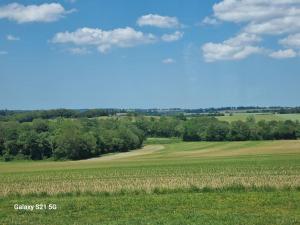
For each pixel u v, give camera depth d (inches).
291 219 1010.1
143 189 1557.6
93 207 1227.2
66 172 2642.7
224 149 5236.2
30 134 5615.2
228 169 2319.1
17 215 1133.1
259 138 6643.7
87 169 2923.2
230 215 1070.4
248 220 1008.2
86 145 5482.3
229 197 1354.6
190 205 1231.5
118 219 1059.9
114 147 6003.9
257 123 6732.3
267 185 1565.0
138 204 1262.3
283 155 3732.8
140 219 1050.7
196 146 5964.6
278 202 1243.8
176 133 7726.4
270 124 6707.7
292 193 1416.1
